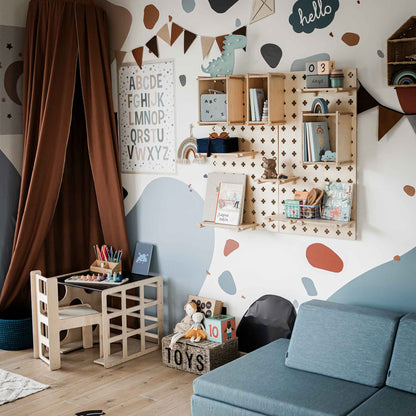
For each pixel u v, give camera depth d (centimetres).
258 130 406
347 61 363
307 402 296
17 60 482
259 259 414
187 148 444
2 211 485
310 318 349
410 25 338
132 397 377
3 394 382
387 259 360
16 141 487
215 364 403
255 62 402
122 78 476
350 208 365
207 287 445
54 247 500
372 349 322
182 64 439
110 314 429
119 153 486
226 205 418
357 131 363
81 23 464
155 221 471
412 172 346
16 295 481
